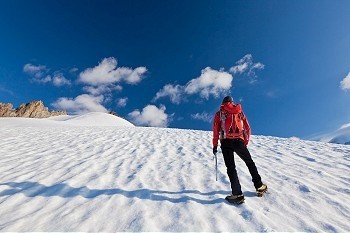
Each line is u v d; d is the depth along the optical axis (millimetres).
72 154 8688
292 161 7660
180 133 15781
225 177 5980
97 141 11742
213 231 3438
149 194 4836
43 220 3734
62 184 5336
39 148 9797
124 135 14281
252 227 3541
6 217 3832
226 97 5078
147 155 8734
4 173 6254
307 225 3609
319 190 5020
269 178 5922
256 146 10711
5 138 12406
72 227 3518
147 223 3625
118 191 4992
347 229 3512
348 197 4672
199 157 8422
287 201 4504
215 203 4410
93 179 5754
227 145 4727
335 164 7047
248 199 4648
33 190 5020
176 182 5652
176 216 3887
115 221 3701
